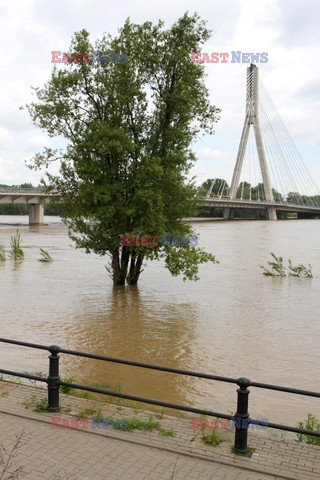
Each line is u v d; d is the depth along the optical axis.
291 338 13.16
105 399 7.91
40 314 15.74
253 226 88.81
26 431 5.33
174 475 4.46
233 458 4.83
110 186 18.67
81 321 14.91
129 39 19.02
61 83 18.81
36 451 4.86
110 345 12.37
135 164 19.12
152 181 18.83
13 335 13.09
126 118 20.02
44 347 5.94
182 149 20.05
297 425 7.67
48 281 22.70
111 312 16.25
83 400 6.34
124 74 19.02
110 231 19.41
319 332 13.80
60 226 78.00
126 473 4.48
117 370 10.39
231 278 24.41
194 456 4.85
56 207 20.22
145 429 5.45
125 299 18.62
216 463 4.75
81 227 19.98
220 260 32.56
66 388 7.38
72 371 10.27
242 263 30.92
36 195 72.50
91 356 5.58
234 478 4.45
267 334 13.59
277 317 15.71
